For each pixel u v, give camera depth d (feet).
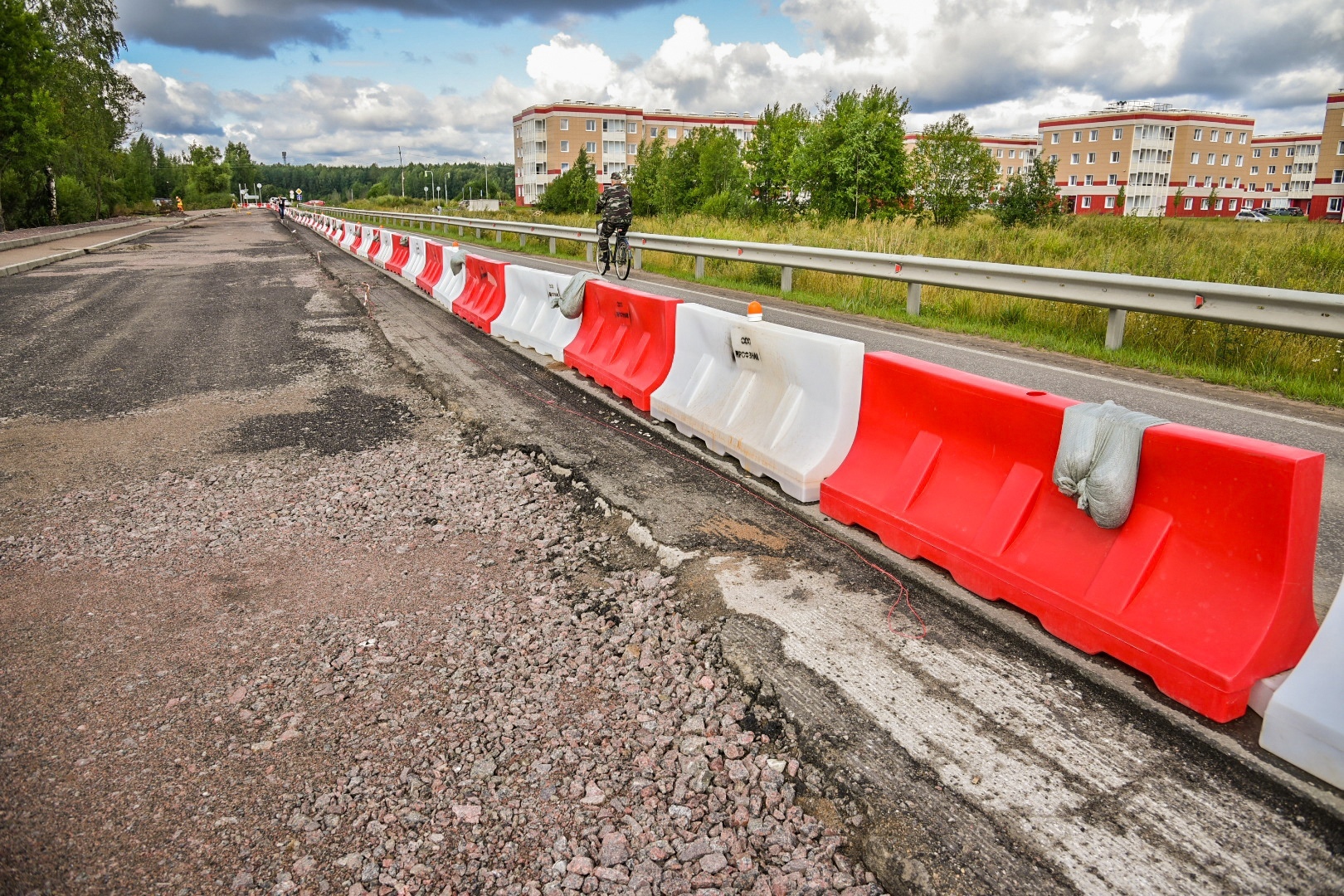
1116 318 27.63
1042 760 7.86
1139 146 303.48
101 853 7.22
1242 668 8.04
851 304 38.01
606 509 14.78
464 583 12.29
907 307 36.45
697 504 14.71
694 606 11.18
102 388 25.22
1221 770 7.64
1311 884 6.38
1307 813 7.10
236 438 20.06
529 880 6.82
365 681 9.77
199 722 9.05
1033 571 10.21
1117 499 9.13
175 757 8.46
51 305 43.98
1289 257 40.09
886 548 12.62
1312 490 7.97
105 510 15.51
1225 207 324.80
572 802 7.70
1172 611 8.77
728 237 63.52
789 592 11.32
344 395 24.14
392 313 39.42
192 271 61.77
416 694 9.48
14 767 8.34
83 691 9.67
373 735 8.75
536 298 30.25
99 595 12.13
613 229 50.65
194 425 21.24
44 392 24.77
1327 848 6.72
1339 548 12.48
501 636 10.69
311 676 9.90
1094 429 9.42
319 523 14.80
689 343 19.67
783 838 7.21
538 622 11.03
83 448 19.42
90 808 7.76
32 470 17.90
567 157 341.82
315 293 47.50
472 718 9.00
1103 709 8.57
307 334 33.96
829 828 7.34
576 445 18.54
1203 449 8.52
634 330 22.81
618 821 7.45
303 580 12.53
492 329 32.81
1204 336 27.81
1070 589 9.72
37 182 143.74
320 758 8.41
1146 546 9.14
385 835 7.34
